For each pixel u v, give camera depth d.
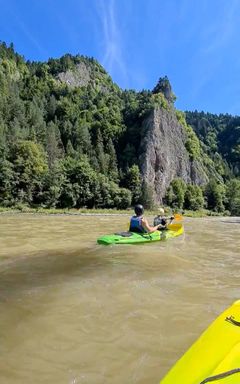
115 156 94.19
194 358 3.05
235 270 7.71
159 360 3.58
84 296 5.50
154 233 11.49
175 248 10.52
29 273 6.94
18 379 3.21
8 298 5.38
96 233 15.62
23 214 41.12
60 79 144.12
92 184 66.75
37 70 148.00
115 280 6.43
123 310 4.93
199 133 185.50
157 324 4.47
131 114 110.69
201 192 92.81
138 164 97.00
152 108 105.75
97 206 68.06
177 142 110.25
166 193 91.56
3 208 49.25
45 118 110.06
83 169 65.75
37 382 3.16
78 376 3.27
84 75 155.12
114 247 9.85
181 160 108.50
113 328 4.33
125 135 106.00
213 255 9.73
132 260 8.19
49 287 5.95
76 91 127.81
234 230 19.92
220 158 153.00
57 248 10.10
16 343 3.92
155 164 98.44
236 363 2.80
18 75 145.00
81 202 65.31
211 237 15.11
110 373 3.33
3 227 18.69
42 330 4.25
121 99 128.38
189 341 4.01
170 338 4.08
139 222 11.03
